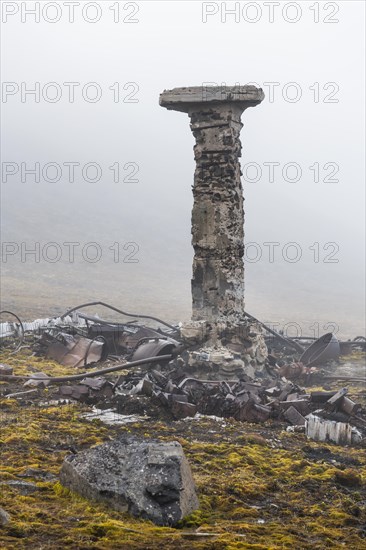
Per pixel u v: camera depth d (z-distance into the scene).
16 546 8.86
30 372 23.44
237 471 13.10
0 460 12.73
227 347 23.08
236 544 9.34
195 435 15.98
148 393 18.16
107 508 10.29
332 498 11.94
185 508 10.34
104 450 10.96
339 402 17.73
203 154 23.38
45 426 15.75
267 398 19.31
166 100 23.30
